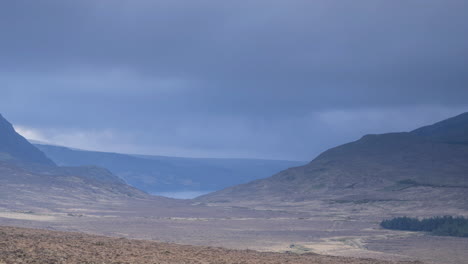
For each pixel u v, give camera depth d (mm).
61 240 34312
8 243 30297
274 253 40438
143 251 32531
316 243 134000
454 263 101062
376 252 115875
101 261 27641
